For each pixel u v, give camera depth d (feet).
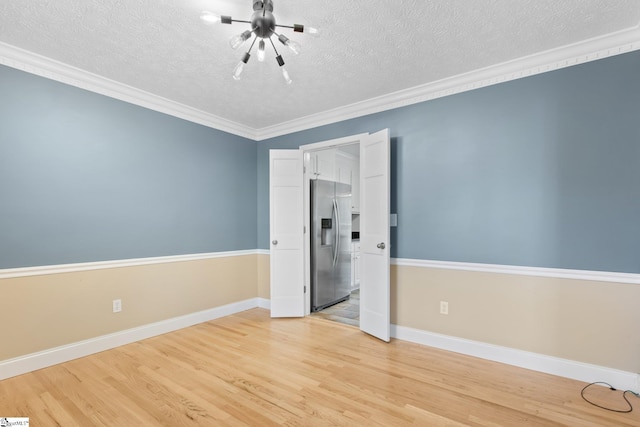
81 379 7.37
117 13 6.17
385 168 9.75
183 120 11.33
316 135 12.41
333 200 14.62
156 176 10.51
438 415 6.04
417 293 9.77
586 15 6.30
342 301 15.29
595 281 7.27
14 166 7.66
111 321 9.27
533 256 8.00
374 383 7.22
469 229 8.94
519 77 8.22
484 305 8.65
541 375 7.61
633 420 5.89
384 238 9.75
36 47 7.45
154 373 7.66
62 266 8.36
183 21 6.44
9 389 6.92
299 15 6.25
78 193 8.72
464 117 9.06
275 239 12.51
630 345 6.91
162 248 10.62
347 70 8.57
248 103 10.95
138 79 9.14
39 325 7.95
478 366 8.09
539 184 7.97
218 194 12.51
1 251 7.45
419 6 5.99
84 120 8.86
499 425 5.75
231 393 6.79
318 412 6.14
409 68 8.49
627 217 6.99
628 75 6.98
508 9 6.10
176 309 10.93
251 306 13.73
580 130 7.48
